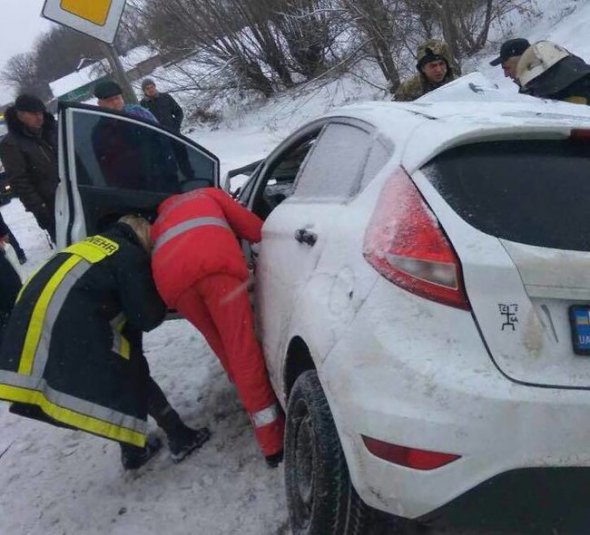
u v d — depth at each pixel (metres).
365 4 13.25
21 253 9.12
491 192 2.12
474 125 2.24
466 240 2.04
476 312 1.98
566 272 2.01
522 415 1.91
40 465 3.87
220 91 18.64
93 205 3.82
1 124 17.36
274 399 3.14
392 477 2.02
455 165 2.18
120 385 3.19
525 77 4.41
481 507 1.97
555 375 1.95
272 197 4.04
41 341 3.04
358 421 2.07
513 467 1.92
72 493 3.53
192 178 4.26
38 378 3.00
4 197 16.03
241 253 3.25
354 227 2.35
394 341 2.03
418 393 1.96
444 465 1.94
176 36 18.77
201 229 3.19
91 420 3.09
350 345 2.13
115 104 6.45
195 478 3.42
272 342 2.90
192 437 3.63
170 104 10.19
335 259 2.38
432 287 2.02
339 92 15.51
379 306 2.09
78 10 5.79
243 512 3.10
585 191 2.16
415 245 2.08
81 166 3.79
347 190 2.62
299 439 2.57
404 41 13.25
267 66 18.17
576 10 12.57
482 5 13.64
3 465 3.94
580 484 1.95
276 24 16.84
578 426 1.92
